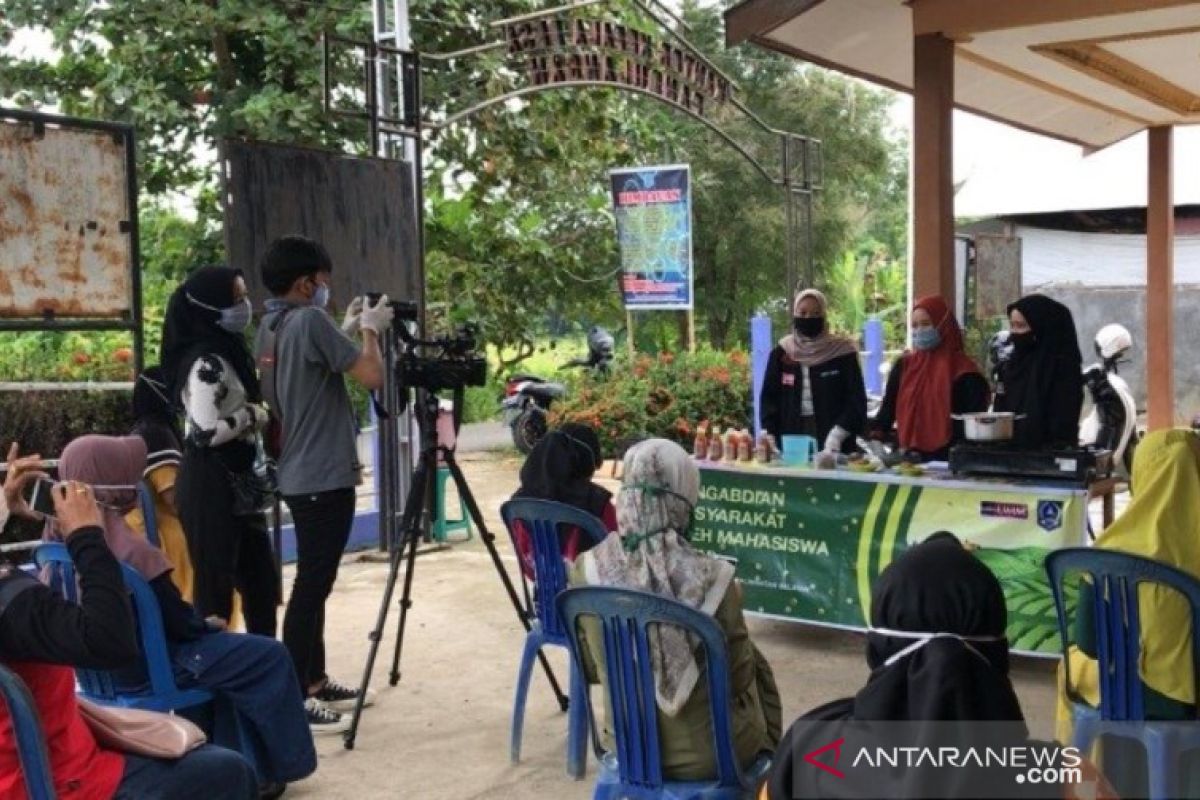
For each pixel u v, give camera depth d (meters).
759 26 6.34
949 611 1.88
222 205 5.94
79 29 10.12
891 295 20.61
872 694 1.85
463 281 11.76
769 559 5.40
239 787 2.91
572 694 3.97
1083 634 3.13
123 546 3.43
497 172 11.34
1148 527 3.14
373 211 6.77
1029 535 4.69
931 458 5.52
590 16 9.93
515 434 11.35
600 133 11.35
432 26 10.25
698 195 18.30
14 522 5.39
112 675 3.46
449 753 4.19
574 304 14.21
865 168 19.62
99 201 5.45
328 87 7.02
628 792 2.91
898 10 6.64
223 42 10.37
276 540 5.74
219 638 3.56
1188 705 3.02
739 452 5.54
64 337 9.72
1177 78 8.93
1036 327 5.24
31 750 2.51
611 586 2.86
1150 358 10.68
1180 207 15.58
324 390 4.31
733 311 19.20
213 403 4.09
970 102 9.05
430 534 7.57
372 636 4.38
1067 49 7.48
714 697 2.82
